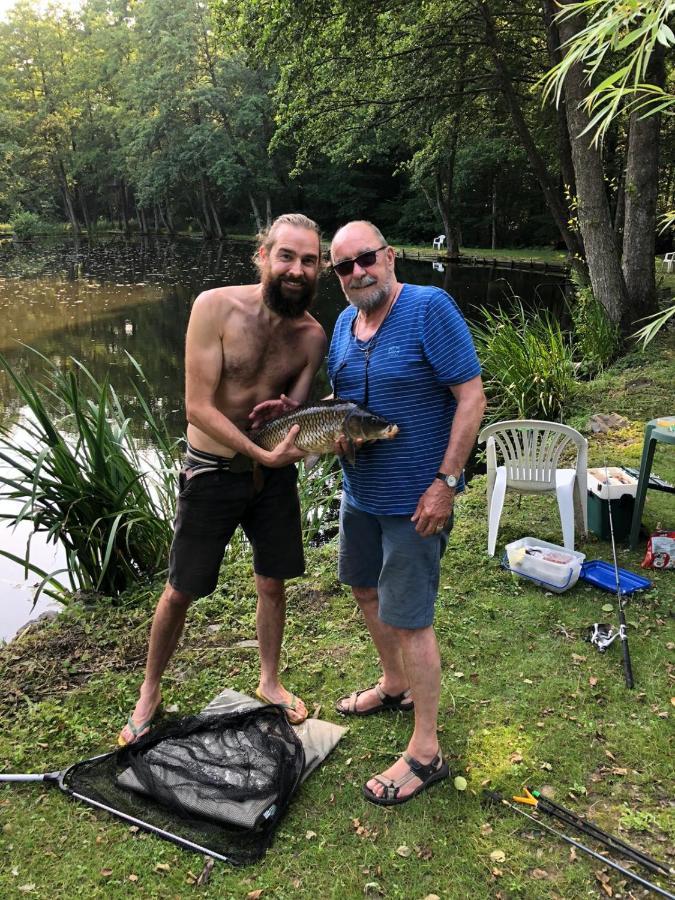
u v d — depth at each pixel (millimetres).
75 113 44406
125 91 39406
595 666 2783
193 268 24875
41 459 3420
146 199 39969
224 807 2025
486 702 2592
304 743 2377
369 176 36625
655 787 2168
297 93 13383
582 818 2053
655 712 2502
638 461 5109
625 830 2014
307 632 3125
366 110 13766
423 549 2059
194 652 2984
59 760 2354
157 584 3721
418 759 2176
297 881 1882
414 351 1991
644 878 1860
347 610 3293
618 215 12562
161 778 2119
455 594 3398
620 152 12539
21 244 39875
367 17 11469
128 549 3756
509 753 2326
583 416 6504
